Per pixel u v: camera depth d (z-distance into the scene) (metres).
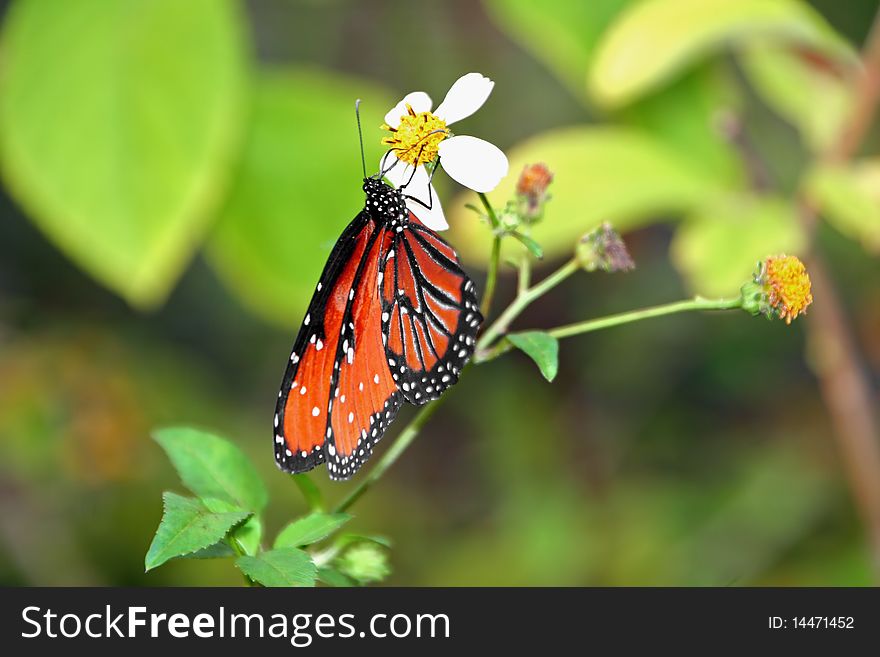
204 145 0.60
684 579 0.87
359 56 0.94
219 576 0.85
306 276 0.63
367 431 0.55
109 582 0.84
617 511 0.93
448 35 0.94
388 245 0.54
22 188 0.60
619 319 0.55
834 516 0.89
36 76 0.61
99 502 0.86
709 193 0.64
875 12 0.95
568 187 0.63
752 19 0.62
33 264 0.96
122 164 0.60
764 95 0.67
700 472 0.96
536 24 0.64
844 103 0.66
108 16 0.61
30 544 0.83
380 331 0.55
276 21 0.93
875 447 0.67
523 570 0.91
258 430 0.95
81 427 0.83
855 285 0.93
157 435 0.55
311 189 0.63
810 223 0.64
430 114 0.55
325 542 0.57
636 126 0.65
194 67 0.61
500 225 0.56
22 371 0.84
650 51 0.62
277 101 0.63
